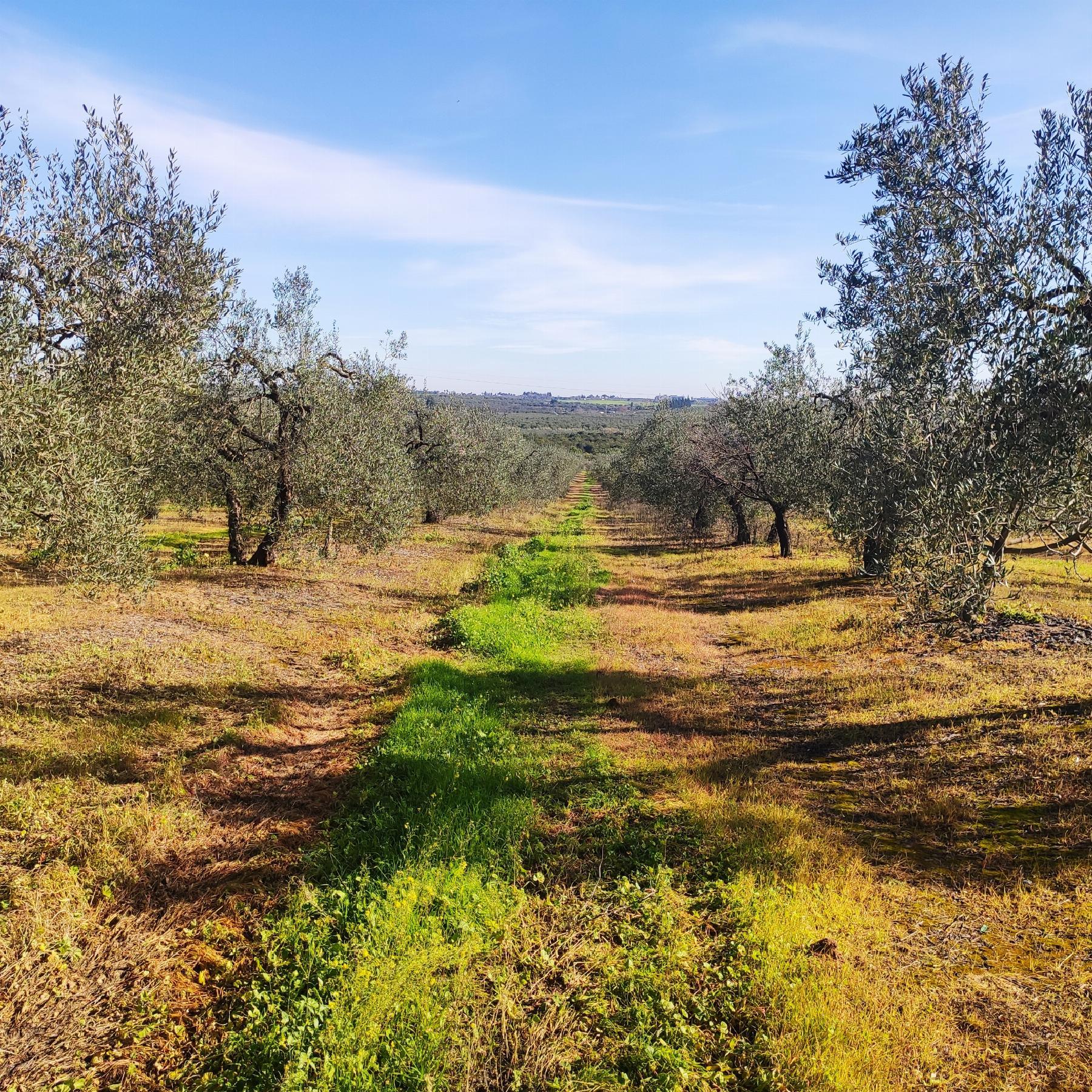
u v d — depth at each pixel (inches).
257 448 729.6
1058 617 564.4
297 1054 152.7
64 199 303.4
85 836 234.1
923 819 269.1
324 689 441.7
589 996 179.0
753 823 263.7
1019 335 233.8
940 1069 149.9
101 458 315.0
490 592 749.9
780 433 920.9
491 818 266.5
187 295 327.6
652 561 1120.2
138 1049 161.6
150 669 408.5
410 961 180.2
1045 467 224.4
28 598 539.2
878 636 551.2
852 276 317.7
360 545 714.2
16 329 259.9
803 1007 166.2
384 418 807.7
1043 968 181.6
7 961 180.4
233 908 214.4
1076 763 290.4
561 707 419.8
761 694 450.3
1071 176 231.0
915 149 264.5
